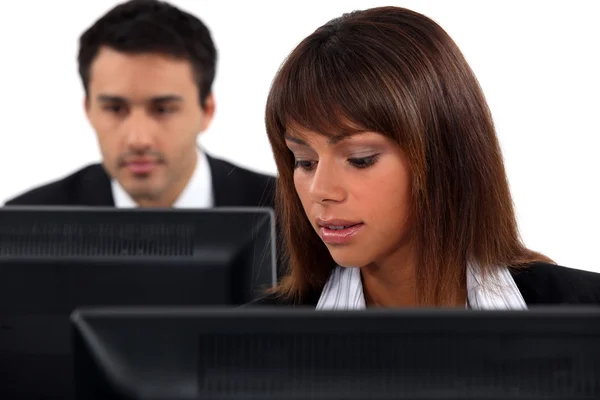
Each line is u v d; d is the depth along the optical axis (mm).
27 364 1358
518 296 1671
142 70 2643
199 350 933
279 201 1720
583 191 4242
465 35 4262
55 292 1359
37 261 1359
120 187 2984
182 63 2689
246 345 928
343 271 1712
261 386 919
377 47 1445
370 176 1437
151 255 1377
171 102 2689
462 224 1580
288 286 1739
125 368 928
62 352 1359
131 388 922
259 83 4258
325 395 911
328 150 1431
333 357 920
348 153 1427
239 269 1394
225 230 1402
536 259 1784
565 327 925
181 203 2859
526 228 4246
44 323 1357
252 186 2949
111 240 1376
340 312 932
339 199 1432
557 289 1714
